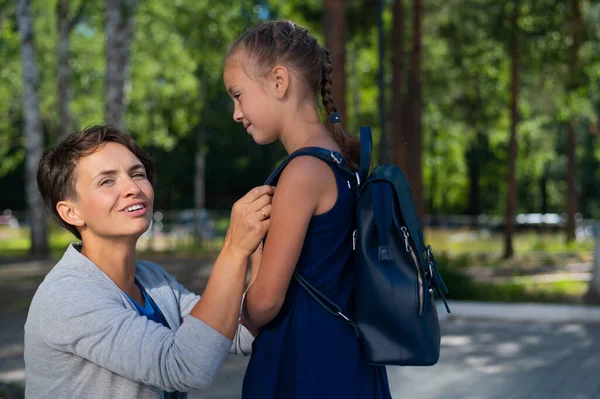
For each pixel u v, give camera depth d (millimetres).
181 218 29766
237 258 1821
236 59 1933
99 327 1840
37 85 21719
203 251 23453
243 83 1921
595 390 6371
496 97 27031
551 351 8250
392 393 6254
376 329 1775
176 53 28094
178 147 49781
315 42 1965
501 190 51344
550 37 21734
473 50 24750
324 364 1805
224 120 34062
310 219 1821
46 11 30125
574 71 20750
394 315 1762
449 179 44656
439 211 49719
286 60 1898
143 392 1926
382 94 10453
